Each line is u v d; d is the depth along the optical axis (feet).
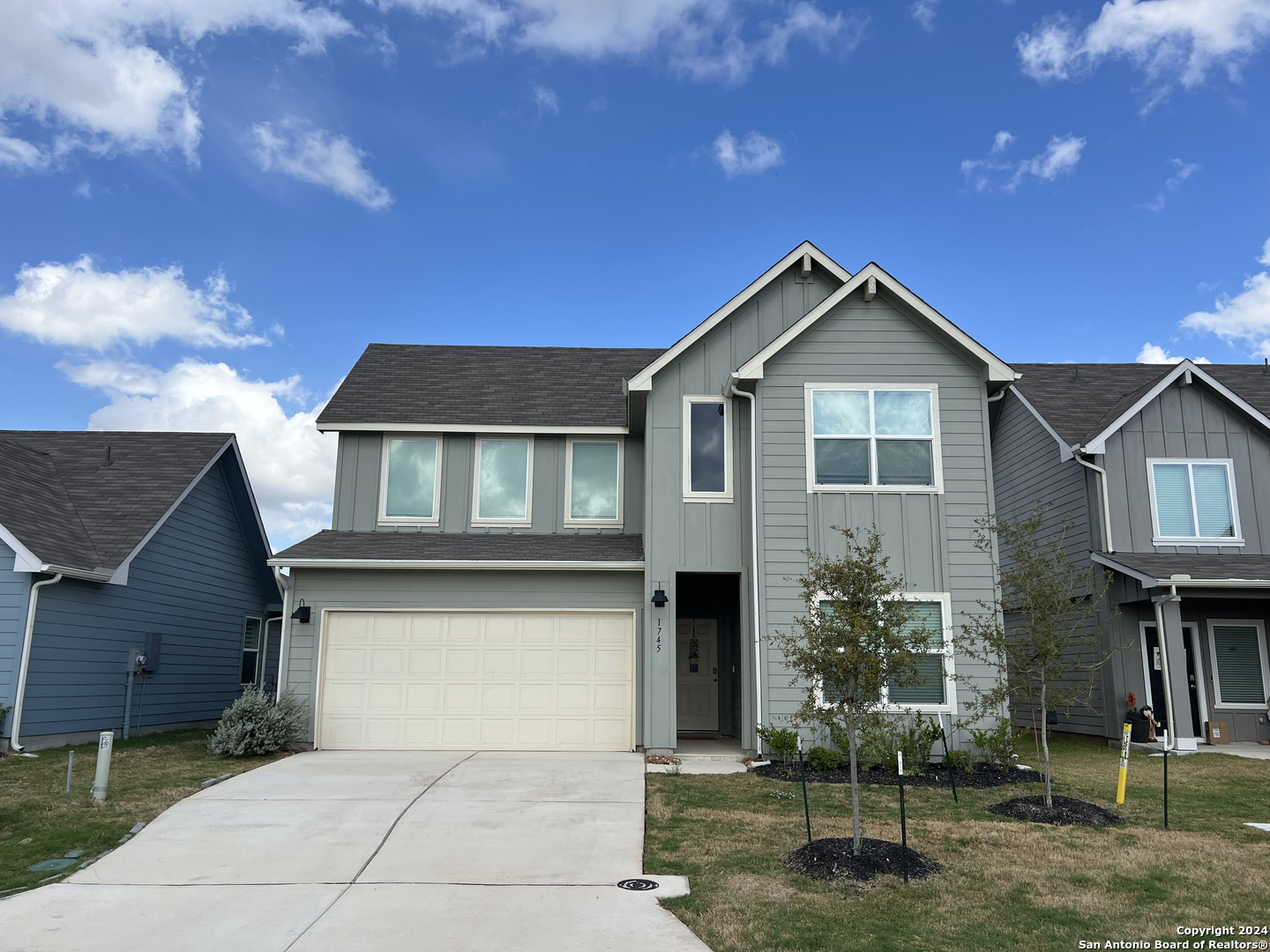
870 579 25.70
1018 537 34.06
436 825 29.14
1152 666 52.01
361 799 32.55
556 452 52.85
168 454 59.93
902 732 40.27
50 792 33.24
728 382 46.21
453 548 47.96
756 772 39.27
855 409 44.96
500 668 46.32
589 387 57.88
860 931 19.62
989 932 19.51
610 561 46.16
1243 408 52.21
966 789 35.78
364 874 24.39
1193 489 52.16
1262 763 43.11
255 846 26.86
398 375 58.34
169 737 52.70
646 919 20.65
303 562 45.65
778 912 20.88
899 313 45.78
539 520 51.93
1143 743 48.78
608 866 24.89
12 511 45.39
